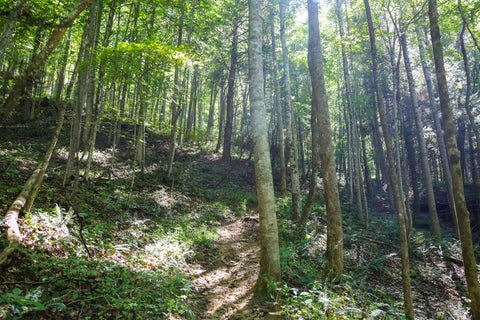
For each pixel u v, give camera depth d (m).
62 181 8.20
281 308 4.40
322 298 4.26
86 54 9.01
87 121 9.20
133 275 4.78
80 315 3.50
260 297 4.94
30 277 3.77
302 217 9.28
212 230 9.34
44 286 3.71
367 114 18.44
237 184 17.28
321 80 6.66
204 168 17.83
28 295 3.25
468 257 4.99
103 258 4.89
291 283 5.68
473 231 14.33
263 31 17.64
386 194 22.48
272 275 5.04
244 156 22.92
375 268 8.51
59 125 5.37
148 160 14.98
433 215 13.05
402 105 19.03
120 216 7.43
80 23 10.77
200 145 23.44
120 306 3.79
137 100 12.24
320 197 17.39
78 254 4.68
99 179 9.88
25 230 4.60
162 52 7.21
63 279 3.91
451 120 5.29
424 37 14.52
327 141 6.50
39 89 14.34
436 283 8.61
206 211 11.27
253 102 5.39
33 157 9.61
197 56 7.85
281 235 9.09
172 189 11.91
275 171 21.11
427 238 12.46
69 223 5.55
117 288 4.18
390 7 12.45
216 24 15.12
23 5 4.53
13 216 4.52
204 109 33.81
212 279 5.95
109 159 12.74
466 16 10.02
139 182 11.38
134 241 6.22
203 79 21.62
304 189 19.30
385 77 17.75
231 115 20.53
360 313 4.62
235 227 10.46
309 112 20.33
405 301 5.37
